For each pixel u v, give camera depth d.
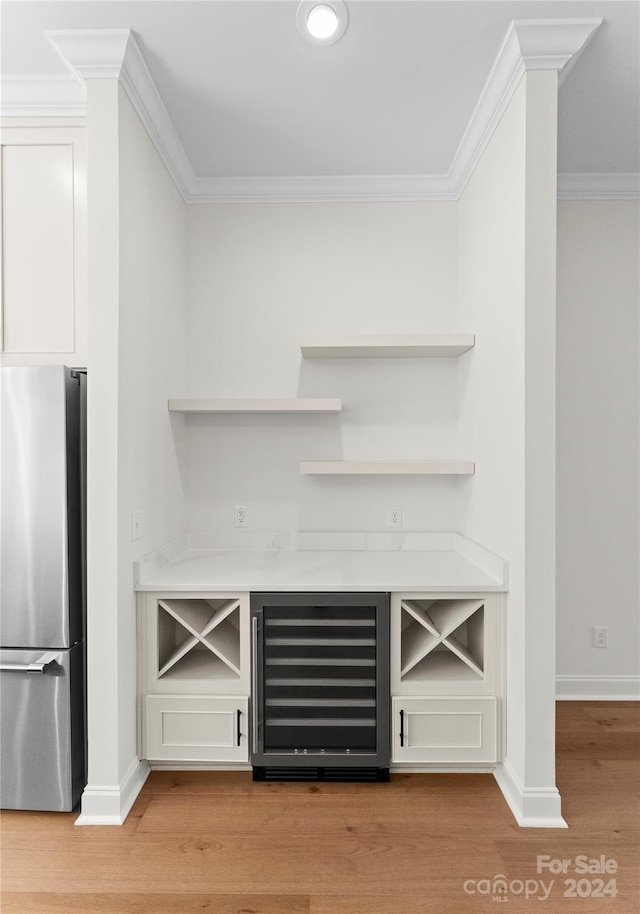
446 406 3.06
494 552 2.44
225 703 2.33
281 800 2.21
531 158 2.03
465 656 2.36
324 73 2.16
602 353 3.05
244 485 3.07
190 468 3.07
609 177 2.97
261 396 3.08
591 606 3.07
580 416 3.06
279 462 3.07
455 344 2.69
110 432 2.06
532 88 2.02
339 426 3.07
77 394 2.15
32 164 2.22
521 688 2.11
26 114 2.21
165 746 2.32
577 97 2.30
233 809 2.15
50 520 2.05
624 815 2.12
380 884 1.79
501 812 2.14
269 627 2.33
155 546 2.54
